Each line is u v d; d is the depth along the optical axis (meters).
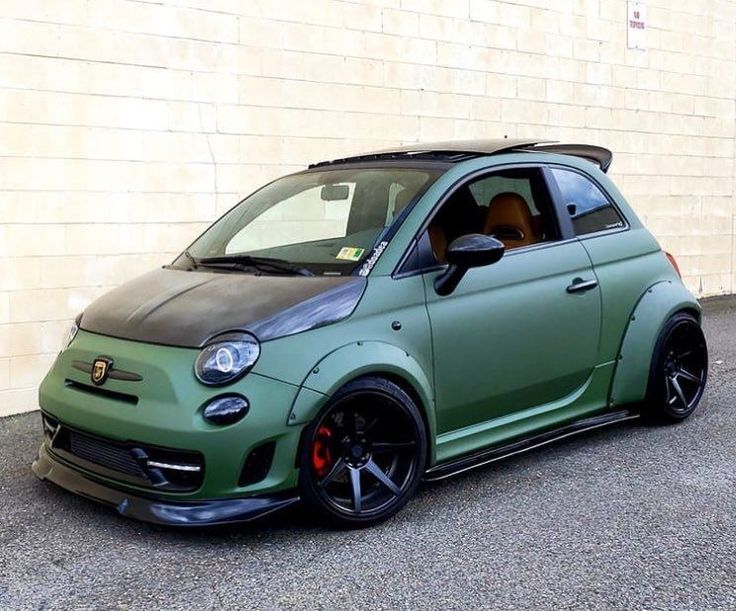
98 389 3.75
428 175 4.38
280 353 3.54
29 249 5.96
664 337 5.13
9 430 5.52
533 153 4.84
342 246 4.16
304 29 7.21
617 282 4.91
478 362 4.18
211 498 3.47
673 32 10.41
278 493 3.54
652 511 3.95
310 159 7.34
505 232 4.54
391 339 3.83
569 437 5.16
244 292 3.84
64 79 6.02
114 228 6.31
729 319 9.39
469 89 8.48
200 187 6.71
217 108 6.76
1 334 5.89
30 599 3.15
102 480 3.71
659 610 3.03
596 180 5.11
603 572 3.32
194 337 3.57
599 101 9.73
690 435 5.16
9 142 5.84
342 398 3.63
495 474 4.50
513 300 4.33
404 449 3.88
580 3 9.40
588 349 4.74
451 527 3.78
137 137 6.37
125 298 4.16
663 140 10.46
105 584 3.26
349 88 7.55
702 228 11.02
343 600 3.11
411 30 7.96
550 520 3.85
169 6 6.45
